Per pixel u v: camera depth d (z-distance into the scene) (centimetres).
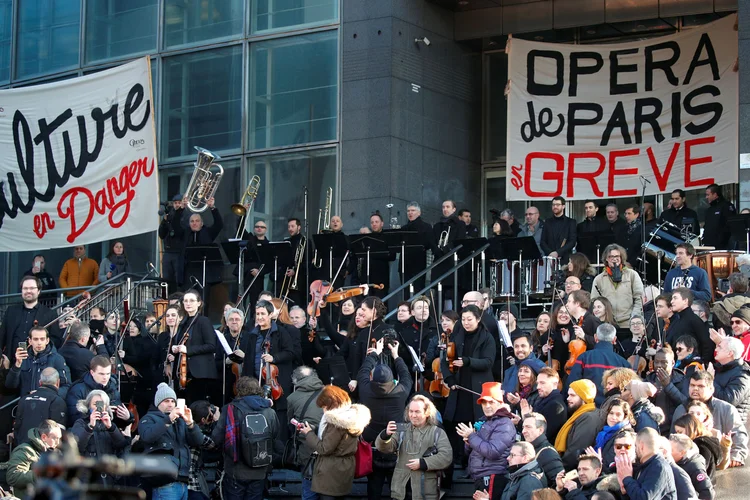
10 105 2045
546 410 1079
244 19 2155
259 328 1298
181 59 2208
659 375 1094
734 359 1132
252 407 1141
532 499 912
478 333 1189
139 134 1942
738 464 1061
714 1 2064
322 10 2098
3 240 2036
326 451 1095
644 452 882
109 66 2273
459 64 2180
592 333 1232
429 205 2078
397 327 1351
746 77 1683
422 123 2083
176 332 1309
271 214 2086
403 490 1100
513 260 1595
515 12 2153
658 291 1402
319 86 2083
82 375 1291
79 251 2053
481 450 1055
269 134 2111
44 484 297
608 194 1970
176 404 1109
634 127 1975
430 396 1227
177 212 1850
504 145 2197
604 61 2000
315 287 1395
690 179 1933
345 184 2034
